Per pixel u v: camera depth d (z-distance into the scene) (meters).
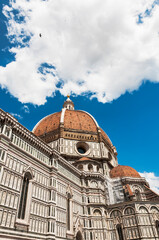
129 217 63.56
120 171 85.12
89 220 63.00
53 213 47.12
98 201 67.62
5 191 36.88
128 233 61.38
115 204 68.50
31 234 39.59
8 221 35.56
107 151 96.94
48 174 51.62
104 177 80.56
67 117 101.25
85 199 66.44
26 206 41.34
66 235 51.03
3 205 35.53
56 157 56.03
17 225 37.16
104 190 73.38
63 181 57.66
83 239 58.47
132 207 64.38
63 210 53.22
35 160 48.09
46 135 94.94
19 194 39.75
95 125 102.12
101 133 97.56
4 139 40.09
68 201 58.19
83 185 68.31
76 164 77.31
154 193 74.81
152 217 62.22
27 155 45.88
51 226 44.91
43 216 44.78
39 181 47.34
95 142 92.81
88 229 61.34
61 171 58.69
